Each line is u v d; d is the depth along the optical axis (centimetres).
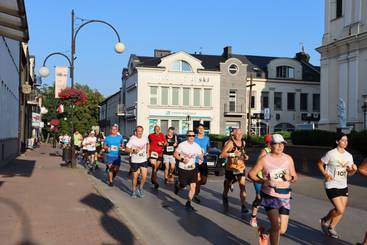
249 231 889
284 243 804
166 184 1678
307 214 1102
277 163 674
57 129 5172
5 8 1023
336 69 4031
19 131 3488
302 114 6069
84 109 6638
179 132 5791
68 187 1398
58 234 770
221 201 1279
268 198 670
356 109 3734
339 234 880
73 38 2397
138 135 1316
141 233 862
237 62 5934
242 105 5928
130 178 1866
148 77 5709
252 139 3847
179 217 1030
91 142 2212
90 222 872
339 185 842
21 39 1288
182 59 5788
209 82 5850
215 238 827
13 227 818
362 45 3703
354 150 2444
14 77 3022
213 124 5859
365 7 3697
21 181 1544
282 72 6194
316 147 2780
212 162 2097
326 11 4144
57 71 2492
